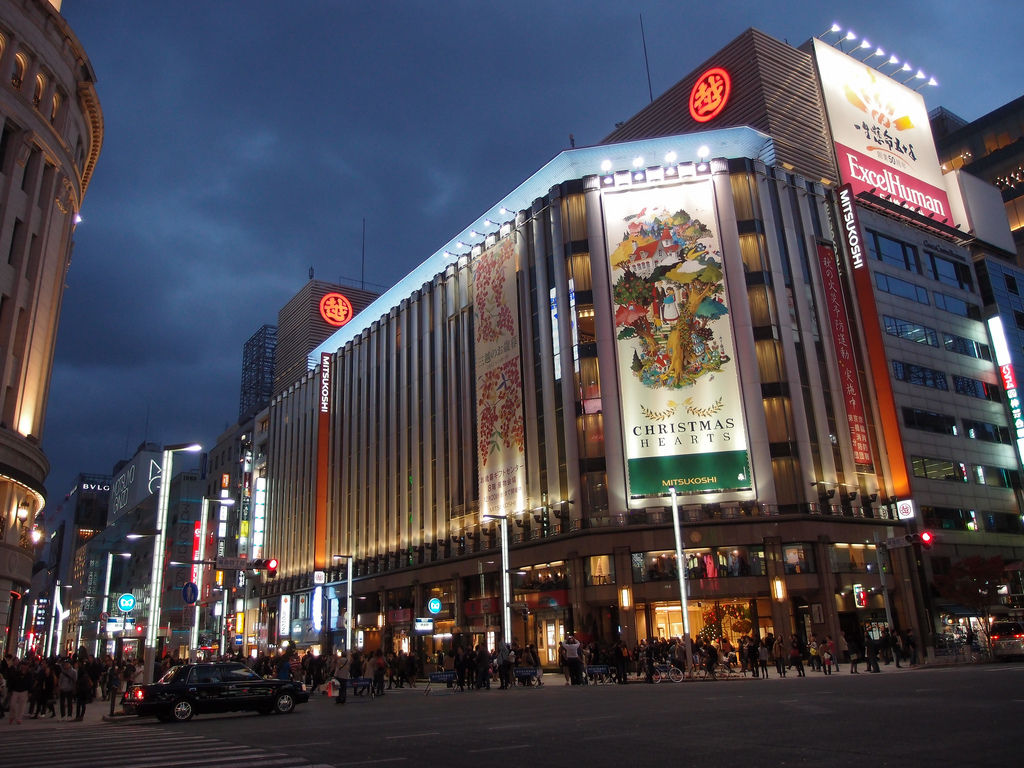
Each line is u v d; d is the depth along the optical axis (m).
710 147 53.91
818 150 58.56
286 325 99.00
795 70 60.22
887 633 38.94
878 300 55.41
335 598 72.19
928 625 47.06
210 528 110.31
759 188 50.78
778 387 46.91
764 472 45.19
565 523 48.06
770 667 40.53
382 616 64.19
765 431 45.88
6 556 35.50
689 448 46.06
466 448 57.84
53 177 40.50
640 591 43.94
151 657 32.34
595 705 21.55
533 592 48.81
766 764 10.15
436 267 66.75
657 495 45.69
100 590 138.88
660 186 50.91
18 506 37.31
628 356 48.19
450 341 61.94
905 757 10.16
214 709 23.59
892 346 54.81
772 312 48.28
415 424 65.06
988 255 64.31
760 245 49.41
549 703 23.39
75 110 43.44
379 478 68.88
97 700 38.50
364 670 36.12
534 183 56.72
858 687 23.22
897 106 66.00
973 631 46.97
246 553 93.50
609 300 49.84
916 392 54.81
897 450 50.47
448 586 57.38
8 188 37.00
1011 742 10.97
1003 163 86.50
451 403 60.44
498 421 54.81
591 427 48.16
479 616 53.16
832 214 55.62
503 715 19.72
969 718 13.76
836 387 49.50
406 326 68.94
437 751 12.94
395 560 64.00
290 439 87.75
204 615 101.19
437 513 60.00
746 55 58.94
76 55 42.78
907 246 59.69
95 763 12.98
